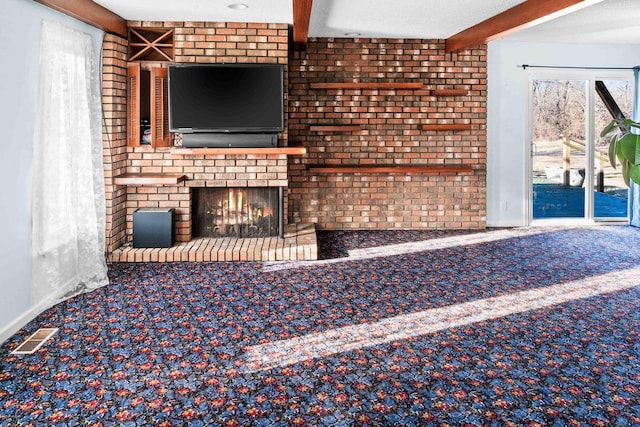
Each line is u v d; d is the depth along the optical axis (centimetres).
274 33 575
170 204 579
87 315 384
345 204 713
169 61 577
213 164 580
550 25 605
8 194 354
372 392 273
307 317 383
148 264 525
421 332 354
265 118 566
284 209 676
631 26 612
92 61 485
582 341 338
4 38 349
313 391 274
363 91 700
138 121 567
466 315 387
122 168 561
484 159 719
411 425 242
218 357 315
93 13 468
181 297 426
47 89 400
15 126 364
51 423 242
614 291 444
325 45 691
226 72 559
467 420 246
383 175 712
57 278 414
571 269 515
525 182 745
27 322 369
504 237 669
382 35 672
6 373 293
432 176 717
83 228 458
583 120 761
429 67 701
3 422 243
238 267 517
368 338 344
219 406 259
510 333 352
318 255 569
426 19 569
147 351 323
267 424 243
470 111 711
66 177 428
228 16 541
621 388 276
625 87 768
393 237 668
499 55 724
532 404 261
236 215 601
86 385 279
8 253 353
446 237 668
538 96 754
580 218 775
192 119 561
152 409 256
